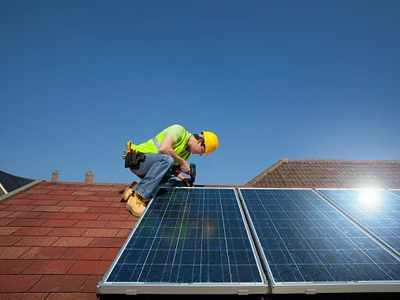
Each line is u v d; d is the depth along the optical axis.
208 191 3.90
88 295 2.12
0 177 15.19
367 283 1.93
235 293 1.91
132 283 1.90
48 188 4.78
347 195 3.74
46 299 2.07
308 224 2.82
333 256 2.24
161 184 4.25
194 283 1.91
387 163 16.20
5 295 2.10
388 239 2.55
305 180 14.28
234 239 2.50
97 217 3.61
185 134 4.29
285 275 2.00
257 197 3.64
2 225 3.29
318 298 2.07
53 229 3.22
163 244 2.40
